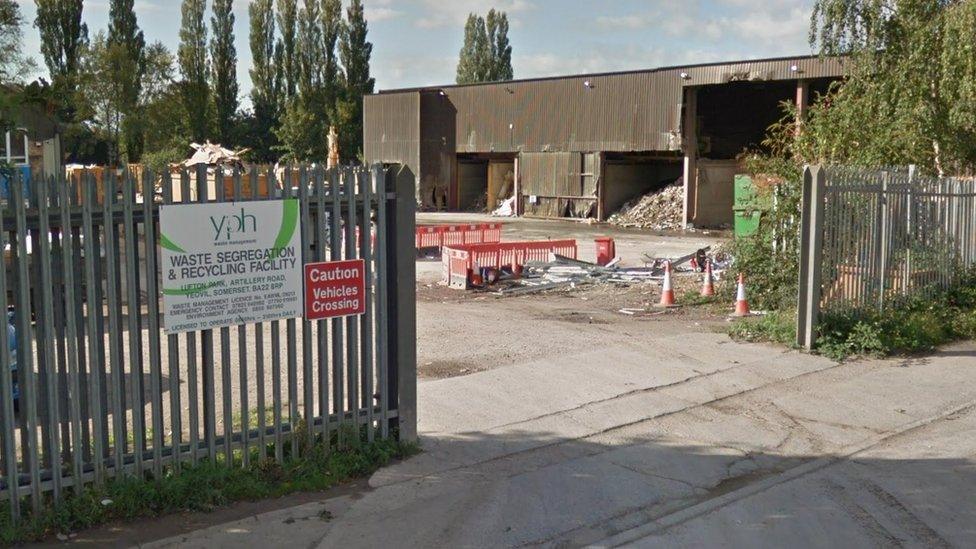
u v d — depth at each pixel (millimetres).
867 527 6141
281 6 70625
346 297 6875
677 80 40406
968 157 19031
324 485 6527
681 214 41750
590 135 44562
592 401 8914
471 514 6180
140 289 5980
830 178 11352
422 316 14109
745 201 16094
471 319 13805
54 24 56750
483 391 9117
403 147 52938
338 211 6770
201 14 66562
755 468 7375
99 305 5801
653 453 7594
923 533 6047
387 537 5773
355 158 69562
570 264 20438
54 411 5672
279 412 6680
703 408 8930
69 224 5590
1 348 5453
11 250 5457
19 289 5480
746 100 44656
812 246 11195
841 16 20344
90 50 44188
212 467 6305
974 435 8328
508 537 5848
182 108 52781
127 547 5461
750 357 10922
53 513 5656
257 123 71438
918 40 19031
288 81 71312
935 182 13594
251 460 6605
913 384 10047
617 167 45750
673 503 6539
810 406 9117
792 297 14250
